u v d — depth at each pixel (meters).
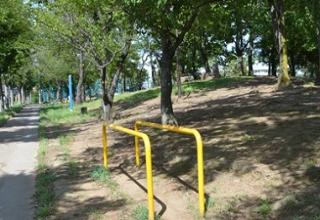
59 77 58.28
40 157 13.30
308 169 8.07
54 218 7.73
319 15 10.69
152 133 14.12
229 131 11.74
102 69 20.89
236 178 8.39
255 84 24.34
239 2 14.98
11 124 26.39
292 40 33.94
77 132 18.84
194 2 12.60
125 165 11.12
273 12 19.20
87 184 9.81
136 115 21.14
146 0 10.77
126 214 7.71
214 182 8.47
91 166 11.48
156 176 9.56
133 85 68.00
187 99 21.98
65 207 8.30
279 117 12.34
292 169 8.23
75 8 19.94
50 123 24.94
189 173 9.29
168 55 14.18
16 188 9.85
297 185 7.61
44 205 8.31
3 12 27.92
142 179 9.80
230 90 22.86
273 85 22.03
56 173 10.97
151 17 12.17
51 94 93.25
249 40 41.09
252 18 31.70
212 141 10.94
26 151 15.01
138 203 8.21
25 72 62.12
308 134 9.92
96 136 16.58
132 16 12.34
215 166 9.09
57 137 18.06
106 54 20.98
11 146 16.38
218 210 7.35
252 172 8.45
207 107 17.53
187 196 8.16
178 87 23.22
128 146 13.20
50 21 21.06
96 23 20.28
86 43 21.14
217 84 26.52
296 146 9.23
